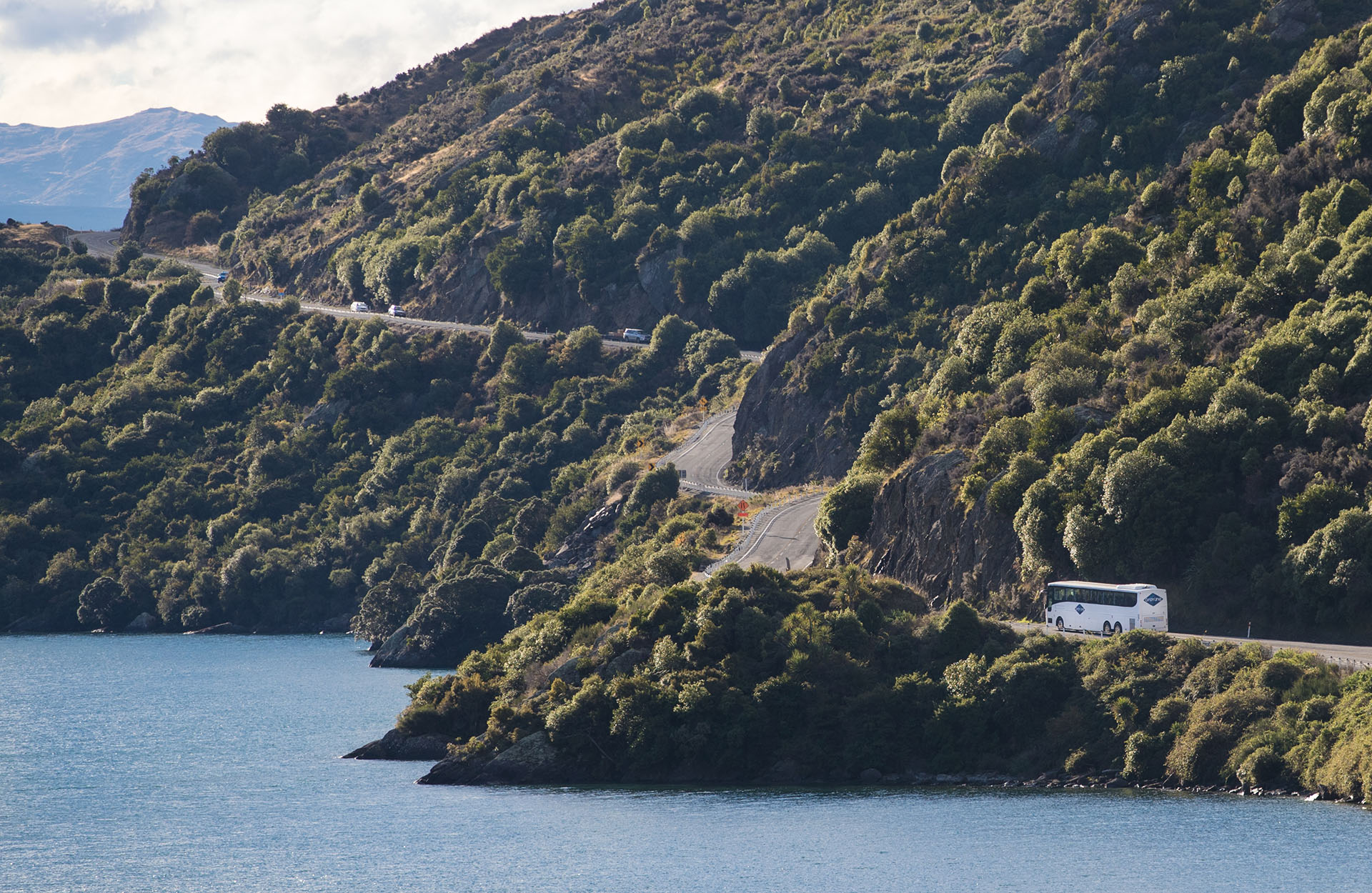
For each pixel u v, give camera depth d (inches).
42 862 4739.2
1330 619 5142.7
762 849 4443.9
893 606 5935.0
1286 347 6043.3
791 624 5600.4
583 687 5708.7
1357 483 5354.3
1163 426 6097.4
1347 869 3838.6
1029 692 5098.4
